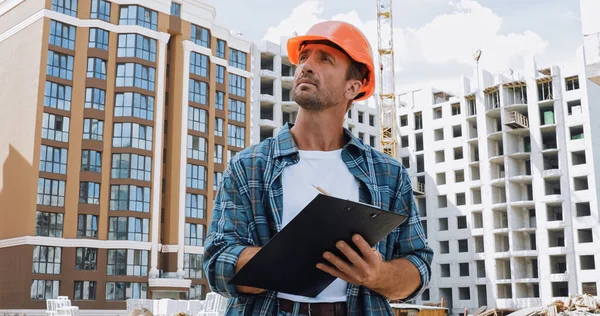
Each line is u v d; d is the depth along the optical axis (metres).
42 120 48.81
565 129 60.19
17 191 49.00
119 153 50.44
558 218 60.62
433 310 31.27
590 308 27.98
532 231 60.59
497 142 65.62
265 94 66.62
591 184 57.56
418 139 72.12
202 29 57.84
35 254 46.91
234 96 60.56
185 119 54.69
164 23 54.59
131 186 50.22
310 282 2.04
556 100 60.81
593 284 55.59
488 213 63.22
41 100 48.94
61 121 49.69
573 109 60.34
